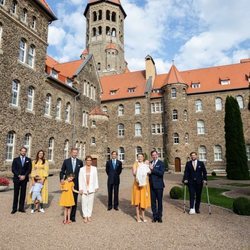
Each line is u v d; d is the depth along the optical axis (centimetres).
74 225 791
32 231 720
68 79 3145
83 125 3441
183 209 1041
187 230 731
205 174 988
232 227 761
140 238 660
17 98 2203
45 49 2612
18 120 2178
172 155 3734
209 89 3900
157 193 845
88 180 863
